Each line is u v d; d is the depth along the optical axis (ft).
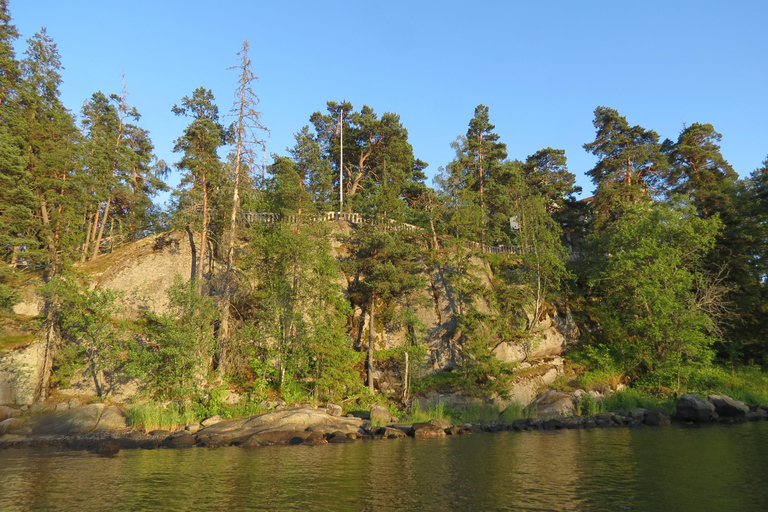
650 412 91.25
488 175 173.78
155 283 115.75
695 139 156.46
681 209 124.36
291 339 107.04
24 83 113.70
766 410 99.60
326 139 193.26
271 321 110.01
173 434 80.94
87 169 123.75
